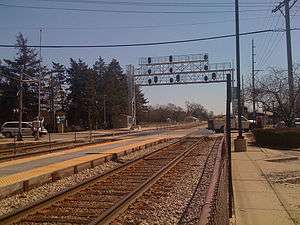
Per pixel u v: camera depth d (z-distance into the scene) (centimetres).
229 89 1167
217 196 715
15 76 9425
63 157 2697
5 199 1391
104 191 1501
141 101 14662
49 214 1138
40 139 5588
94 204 1272
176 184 1680
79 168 2125
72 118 10856
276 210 1189
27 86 9662
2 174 1866
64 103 10869
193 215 1148
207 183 1686
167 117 17788
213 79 7744
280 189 1521
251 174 1902
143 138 5169
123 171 2078
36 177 1670
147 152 3269
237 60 3139
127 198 1312
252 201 1312
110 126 11181
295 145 3428
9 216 1063
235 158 2612
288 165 2258
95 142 4312
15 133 6550
